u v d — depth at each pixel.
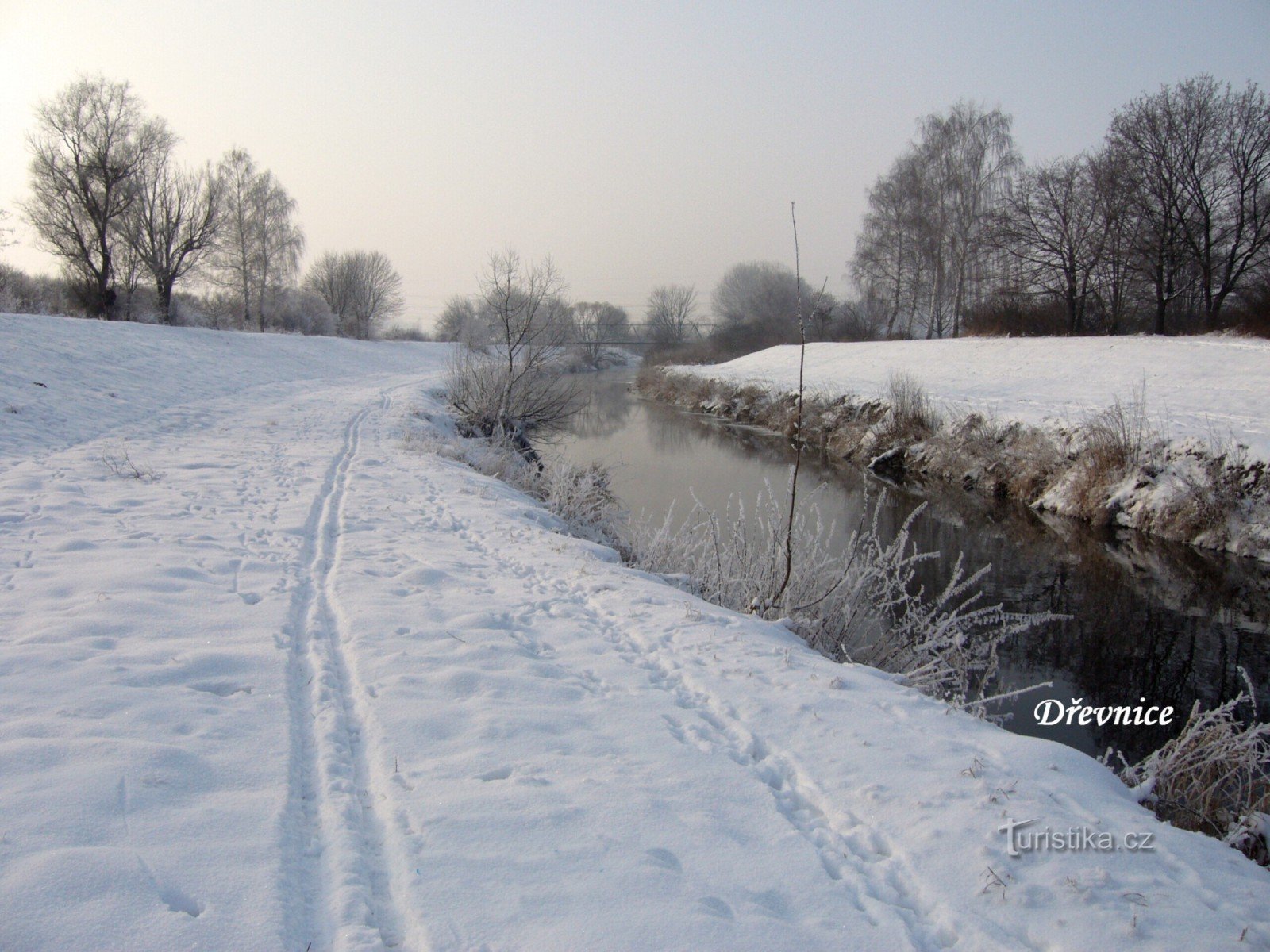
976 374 28.69
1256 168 31.89
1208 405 18.39
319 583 7.04
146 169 36.91
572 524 12.18
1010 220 37.88
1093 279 37.94
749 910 2.94
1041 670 9.49
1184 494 14.52
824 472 22.31
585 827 3.41
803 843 3.43
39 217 34.34
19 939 2.45
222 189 43.62
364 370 40.22
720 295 81.06
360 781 3.75
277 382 28.38
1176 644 10.19
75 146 34.72
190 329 33.38
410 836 3.25
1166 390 20.80
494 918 2.78
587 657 5.62
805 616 7.79
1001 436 20.25
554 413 22.27
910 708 4.88
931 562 13.86
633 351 96.25
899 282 48.03
